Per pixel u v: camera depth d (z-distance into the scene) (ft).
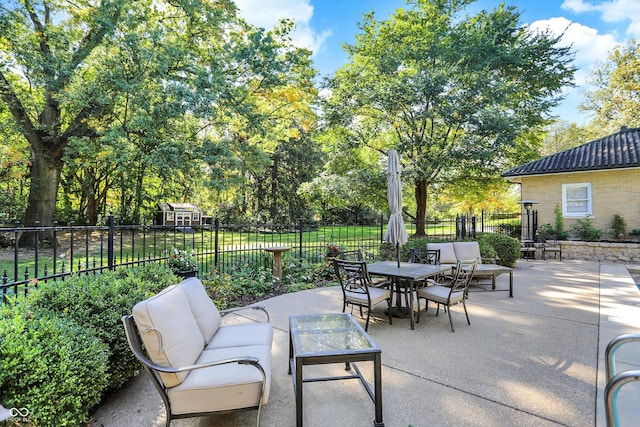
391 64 45.19
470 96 41.37
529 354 11.34
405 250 25.61
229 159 41.37
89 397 7.18
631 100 68.74
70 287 9.44
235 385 6.87
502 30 45.34
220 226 23.98
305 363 7.27
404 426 7.49
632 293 20.06
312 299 18.72
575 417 7.75
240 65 40.78
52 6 38.14
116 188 69.67
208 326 9.29
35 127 39.81
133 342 7.01
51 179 43.52
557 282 23.49
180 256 18.70
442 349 11.84
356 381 9.60
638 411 7.84
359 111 47.32
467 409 8.13
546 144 103.24
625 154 38.34
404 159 49.55
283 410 8.19
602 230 39.09
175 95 35.96
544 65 45.50
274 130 47.14
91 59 39.27
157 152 37.01
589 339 12.64
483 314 16.07
